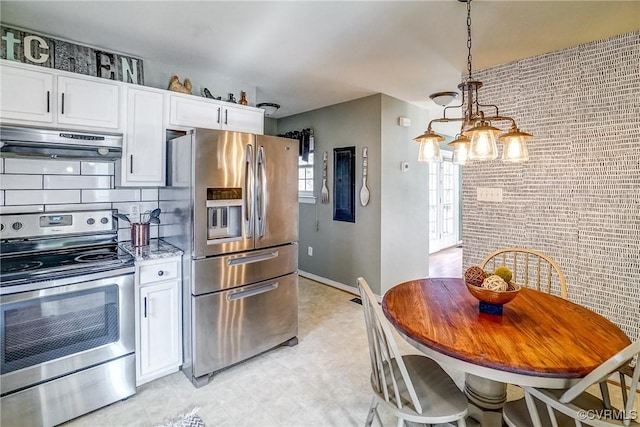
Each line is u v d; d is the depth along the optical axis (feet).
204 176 7.18
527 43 7.84
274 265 8.52
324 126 14.42
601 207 7.62
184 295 7.48
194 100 8.59
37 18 6.67
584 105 7.81
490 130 5.02
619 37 7.31
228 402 6.73
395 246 13.15
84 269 6.15
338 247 14.07
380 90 11.81
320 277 14.99
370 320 5.05
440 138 6.05
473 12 6.50
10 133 6.03
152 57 8.75
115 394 6.59
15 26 6.97
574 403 4.39
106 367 6.47
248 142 7.87
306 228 15.62
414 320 4.96
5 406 5.49
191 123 8.54
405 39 7.70
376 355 5.11
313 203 15.14
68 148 6.77
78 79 6.90
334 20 6.85
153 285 7.11
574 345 4.21
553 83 8.29
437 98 11.82
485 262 7.63
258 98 12.91
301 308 11.87
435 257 20.40
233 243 7.70
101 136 7.08
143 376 7.06
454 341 4.31
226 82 10.46
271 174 8.39
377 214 12.59
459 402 4.69
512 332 4.57
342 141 13.69
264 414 6.38
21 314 5.58
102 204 8.09
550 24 6.93
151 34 7.44
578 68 7.89
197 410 6.47
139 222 8.38
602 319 5.03
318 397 6.91
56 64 7.43
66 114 6.76
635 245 7.20
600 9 6.33
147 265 7.00
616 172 7.40
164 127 8.09
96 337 6.34
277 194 8.55
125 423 6.10
